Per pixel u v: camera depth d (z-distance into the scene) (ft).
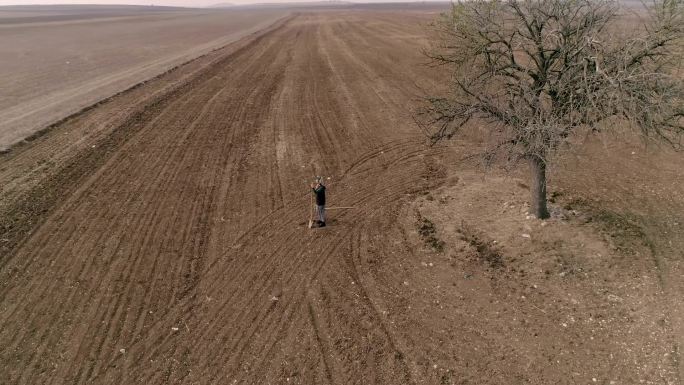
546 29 38.14
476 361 29.73
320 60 137.08
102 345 32.40
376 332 32.50
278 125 77.41
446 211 46.85
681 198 47.11
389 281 37.60
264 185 55.77
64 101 93.91
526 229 42.04
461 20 37.40
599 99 32.42
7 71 130.82
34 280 39.32
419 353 30.58
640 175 53.06
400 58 133.80
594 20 34.19
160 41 209.15
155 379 29.53
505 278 36.91
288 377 29.27
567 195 48.62
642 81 31.09
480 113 38.42
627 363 28.78
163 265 40.93
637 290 34.45
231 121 80.02
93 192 54.80
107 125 78.18
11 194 54.13
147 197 53.36
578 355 29.63
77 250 43.39
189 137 72.54
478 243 41.22
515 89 38.27
